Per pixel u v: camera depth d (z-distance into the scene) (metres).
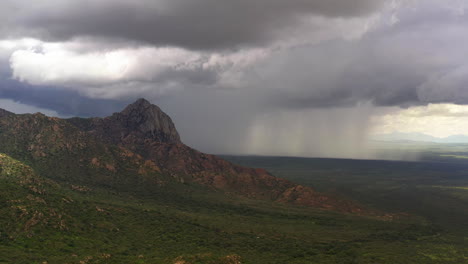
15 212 159.00
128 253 154.25
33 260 129.12
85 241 158.12
